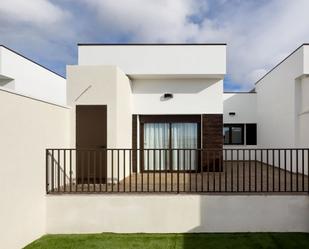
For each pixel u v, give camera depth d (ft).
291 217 14.25
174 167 24.49
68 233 14.61
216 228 14.40
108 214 14.60
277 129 28.71
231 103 36.81
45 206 14.67
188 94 24.20
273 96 30.01
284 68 26.73
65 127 18.13
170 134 24.61
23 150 12.78
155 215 14.52
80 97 19.30
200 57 22.56
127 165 22.07
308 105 22.98
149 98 24.29
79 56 22.70
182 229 14.46
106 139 19.40
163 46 22.65
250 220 14.37
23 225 12.68
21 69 28.81
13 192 11.98
